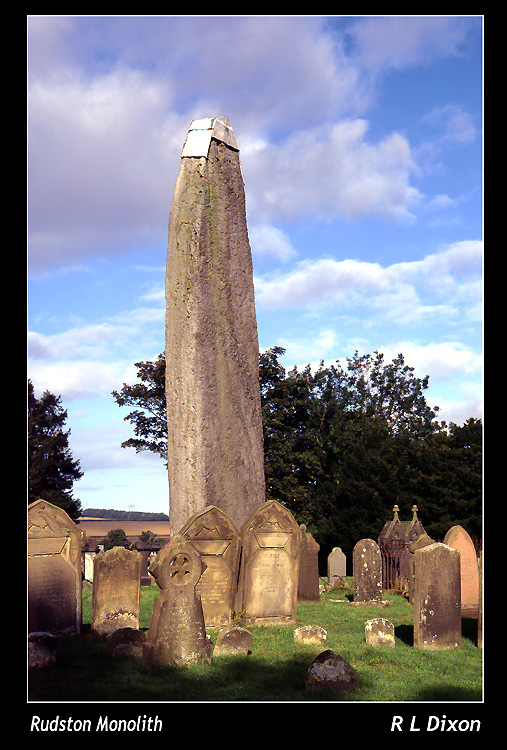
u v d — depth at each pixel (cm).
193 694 812
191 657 944
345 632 1291
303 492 4116
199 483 1435
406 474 4059
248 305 1638
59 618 1185
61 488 4694
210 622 1234
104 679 873
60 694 811
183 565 963
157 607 955
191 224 1524
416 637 1101
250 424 1584
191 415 1460
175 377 1500
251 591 1295
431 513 3872
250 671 916
